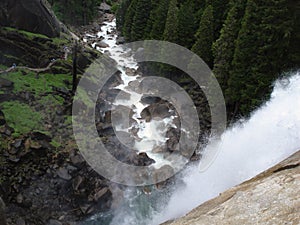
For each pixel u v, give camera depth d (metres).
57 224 21.25
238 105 28.14
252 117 23.72
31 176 23.00
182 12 36.38
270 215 9.91
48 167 23.70
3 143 23.98
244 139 21.45
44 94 30.80
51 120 27.94
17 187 22.11
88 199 22.69
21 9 38.06
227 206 11.22
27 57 36.19
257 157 17.39
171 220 16.55
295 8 25.86
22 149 23.86
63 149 25.11
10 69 33.16
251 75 26.81
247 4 27.12
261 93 25.72
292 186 10.57
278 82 24.88
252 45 26.88
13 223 20.28
